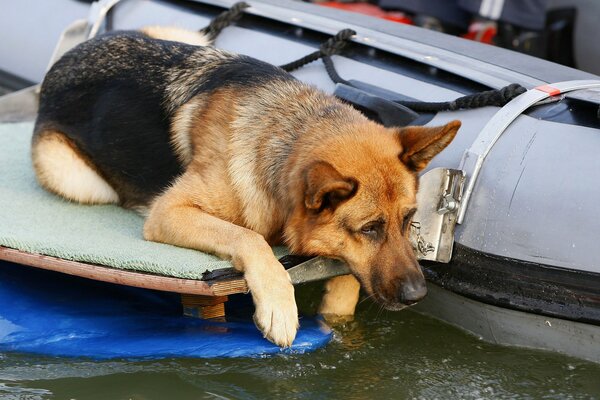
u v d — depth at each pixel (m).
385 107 4.77
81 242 4.27
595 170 4.12
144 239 4.39
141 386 3.92
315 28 5.58
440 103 4.73
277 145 4.18
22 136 5.89
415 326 4.59
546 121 4.38
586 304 4.04
